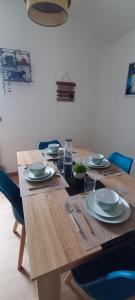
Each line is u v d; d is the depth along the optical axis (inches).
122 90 104.3
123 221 31.7
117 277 22.0
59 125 120.0
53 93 111.4
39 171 47.5
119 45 103.0
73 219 32.4
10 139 108.0
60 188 43.3
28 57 98.7
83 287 28.9
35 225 30.9
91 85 122.6
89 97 124.7
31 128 111.7
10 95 100.7
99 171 54.2
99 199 34.7
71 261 24.4
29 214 33.6
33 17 49.8
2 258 56.4
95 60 118.5
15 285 48.8
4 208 80.7
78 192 41.9
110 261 36.6
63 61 108.7
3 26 90.1
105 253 37.7
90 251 26.0
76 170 46.2
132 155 102.7
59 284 26.5
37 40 98.7
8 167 112.1
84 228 30.4
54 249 26.2
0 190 41.9
